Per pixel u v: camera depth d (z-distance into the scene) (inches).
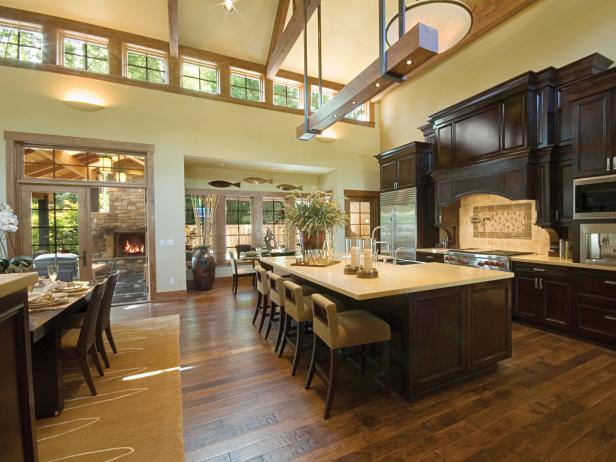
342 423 76.2
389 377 85.8
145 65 216.1
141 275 251.6
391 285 85.3
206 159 234.7
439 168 197.5
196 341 132.8
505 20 182.5
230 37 227.9
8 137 176.1
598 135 119.3
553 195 144.1
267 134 247.3
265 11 219.1
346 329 80.6
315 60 253.6
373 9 209.3
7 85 177.2
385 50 94.6
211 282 242.1
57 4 186.1
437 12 84.9
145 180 208.8
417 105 253.4
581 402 83.0
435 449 66.9
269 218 299.0
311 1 169.0
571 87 127.4
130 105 203.6
